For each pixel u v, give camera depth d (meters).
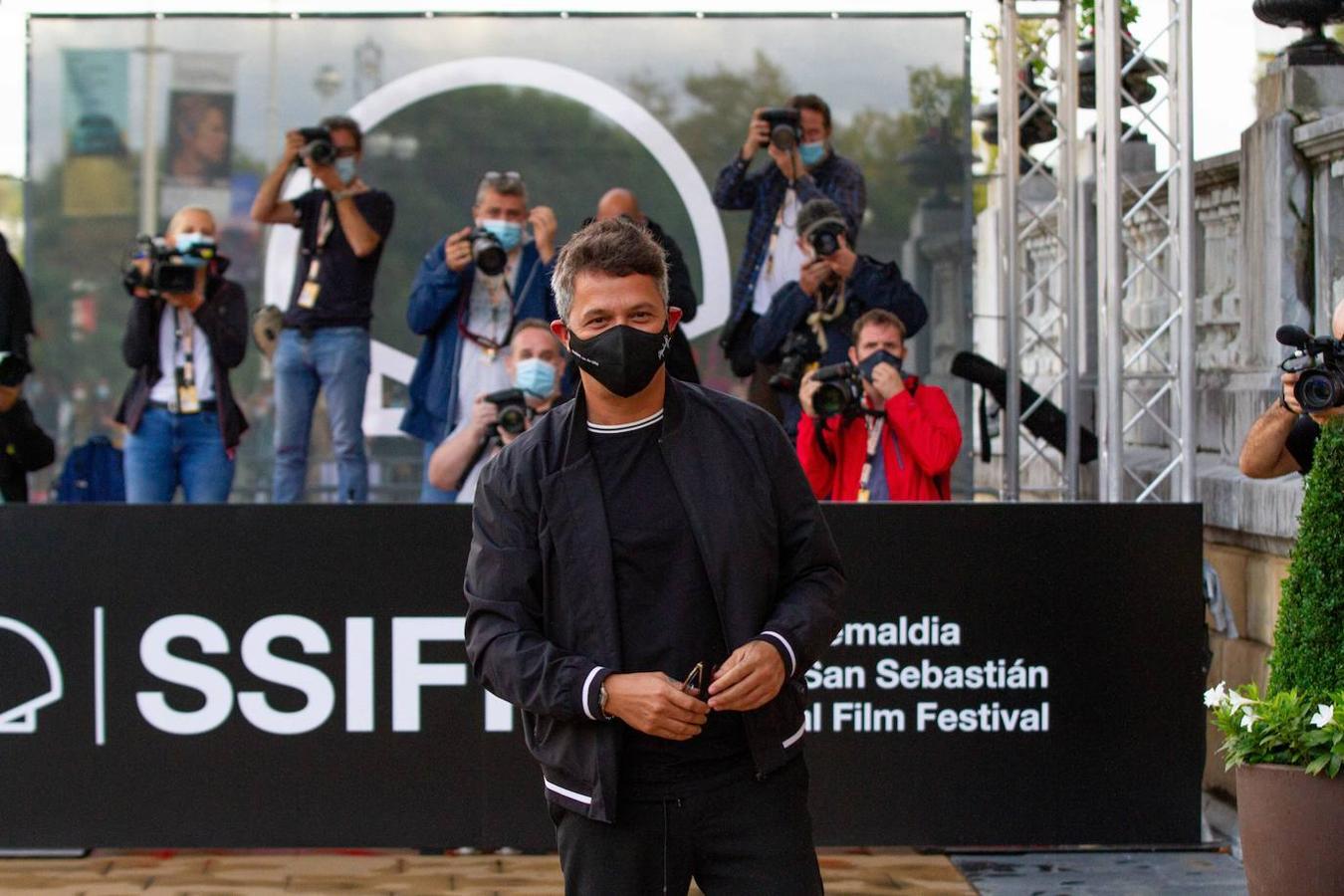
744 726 3.67
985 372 10.38
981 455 10.50
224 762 6.47
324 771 6.48
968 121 10.70
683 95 10.83
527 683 3.60
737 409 3.85
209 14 10.88
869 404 7.92
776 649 3.57
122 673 6.47
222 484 9.59
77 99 10.91
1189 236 7.79
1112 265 7.94
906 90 10.72
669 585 3.69
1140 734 6.51
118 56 10.91
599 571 3.66
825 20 10.72
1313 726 5.07
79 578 6.46
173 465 9.55
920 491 7.80
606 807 3.63
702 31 10.82
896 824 6.49
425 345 9.80
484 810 6.48
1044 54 11.39
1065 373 10.62
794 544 3.81
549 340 8.62
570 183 10.88
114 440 10.95
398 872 6.50
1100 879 6.38
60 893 6.18
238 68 10.92
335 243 10.23
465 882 6.37
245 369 10.84
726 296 10.81
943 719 6.50
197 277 9.51
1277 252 8.32
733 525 3.68
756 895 3.67
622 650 3.68
